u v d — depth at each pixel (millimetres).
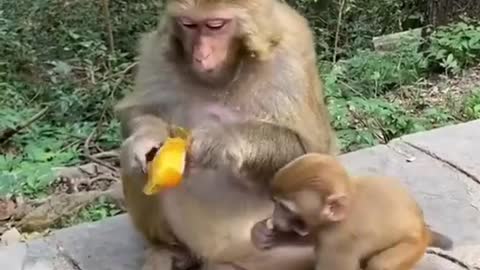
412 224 1424
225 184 1509
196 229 1558
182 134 1480
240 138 1461
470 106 3023
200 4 1398
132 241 1744
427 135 2080
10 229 2334
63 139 2945
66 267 1687
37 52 3699
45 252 1727
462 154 1991
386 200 1405
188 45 1445
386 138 2840
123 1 3988
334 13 4172
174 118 1534
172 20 1444
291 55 1496
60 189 2607
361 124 2883
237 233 1556
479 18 3746
